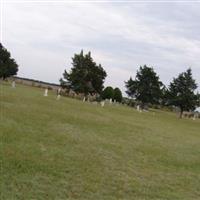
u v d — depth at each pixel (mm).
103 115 27500
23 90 46375
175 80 64875
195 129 33438
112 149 13172
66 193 7465
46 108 23906
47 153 10609
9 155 9539
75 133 15383
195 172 11555
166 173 10758
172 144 17328
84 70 63281
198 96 64062
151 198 8039
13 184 7469
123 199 7664
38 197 6977
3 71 73875
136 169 10641
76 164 9938
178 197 8406
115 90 77000
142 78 69375
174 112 86750
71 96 65000
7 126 13906
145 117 37688
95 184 8375
